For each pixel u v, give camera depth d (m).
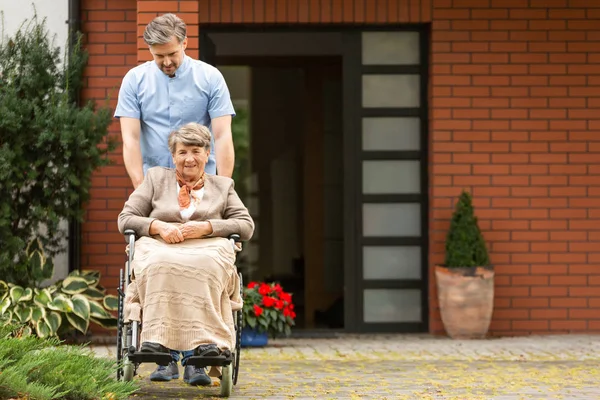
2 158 10.14
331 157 12.95
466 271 11.29
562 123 11.83
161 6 10.90
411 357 10.01
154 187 7.21
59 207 10.74
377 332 12.01
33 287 10.75
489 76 11.77
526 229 11.81
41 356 6.59
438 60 11.73
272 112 14.70
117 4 11.66
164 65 7.54
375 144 12.03
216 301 6.62
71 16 11.50
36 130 10.41
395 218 12.05
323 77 12.88
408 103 12.02
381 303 12.04
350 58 11.94
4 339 6.77
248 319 10.66
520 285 11.82
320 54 11.92
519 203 11.80
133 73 7.74
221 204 7.17
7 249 10.50
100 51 11.62
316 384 8.20
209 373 7.25
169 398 7.27
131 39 11.66
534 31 11.81
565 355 10.14
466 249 11.35
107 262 11.59
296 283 14.66
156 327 6.45
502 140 11.79
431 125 11.83
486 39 11.76
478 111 11.76
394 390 7.94
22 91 10.63
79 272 11.14
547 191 11.83
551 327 11.86
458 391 7.90
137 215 7.08
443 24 11.73
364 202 12.03
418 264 12.06
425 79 11.98
